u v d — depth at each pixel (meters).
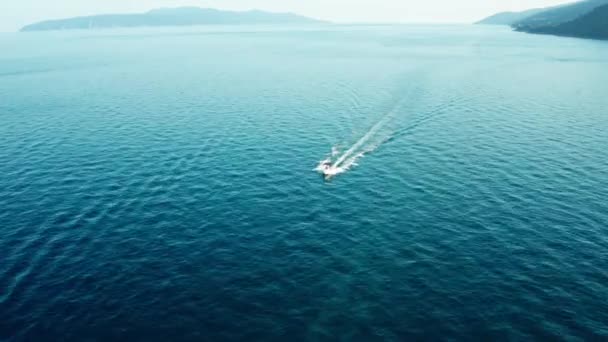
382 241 50.34
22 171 70.56
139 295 41.91
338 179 67.06
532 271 44.62
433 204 58.59
